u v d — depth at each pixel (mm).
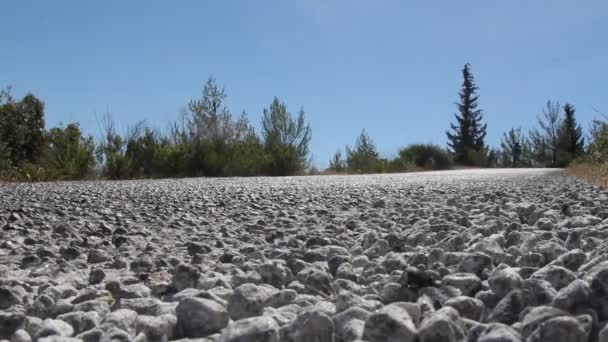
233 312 1874
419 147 37375
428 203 6453
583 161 18594
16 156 17969
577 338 1389
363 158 26766
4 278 2547
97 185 10961
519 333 1490
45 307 2016
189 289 2180
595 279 1676
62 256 3301
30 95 18969
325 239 3572
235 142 20391
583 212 4266
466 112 58094
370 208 6293
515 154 54562
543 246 2564
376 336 1502
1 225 4703
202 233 4328
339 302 1890
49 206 6371
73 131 18938
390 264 2605
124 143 17516
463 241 3012
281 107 22672
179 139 19625
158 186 10656
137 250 3566
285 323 1747
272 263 2484
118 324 1696
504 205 5344
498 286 1919
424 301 1841
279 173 20703
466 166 48625
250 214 5832
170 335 1692
